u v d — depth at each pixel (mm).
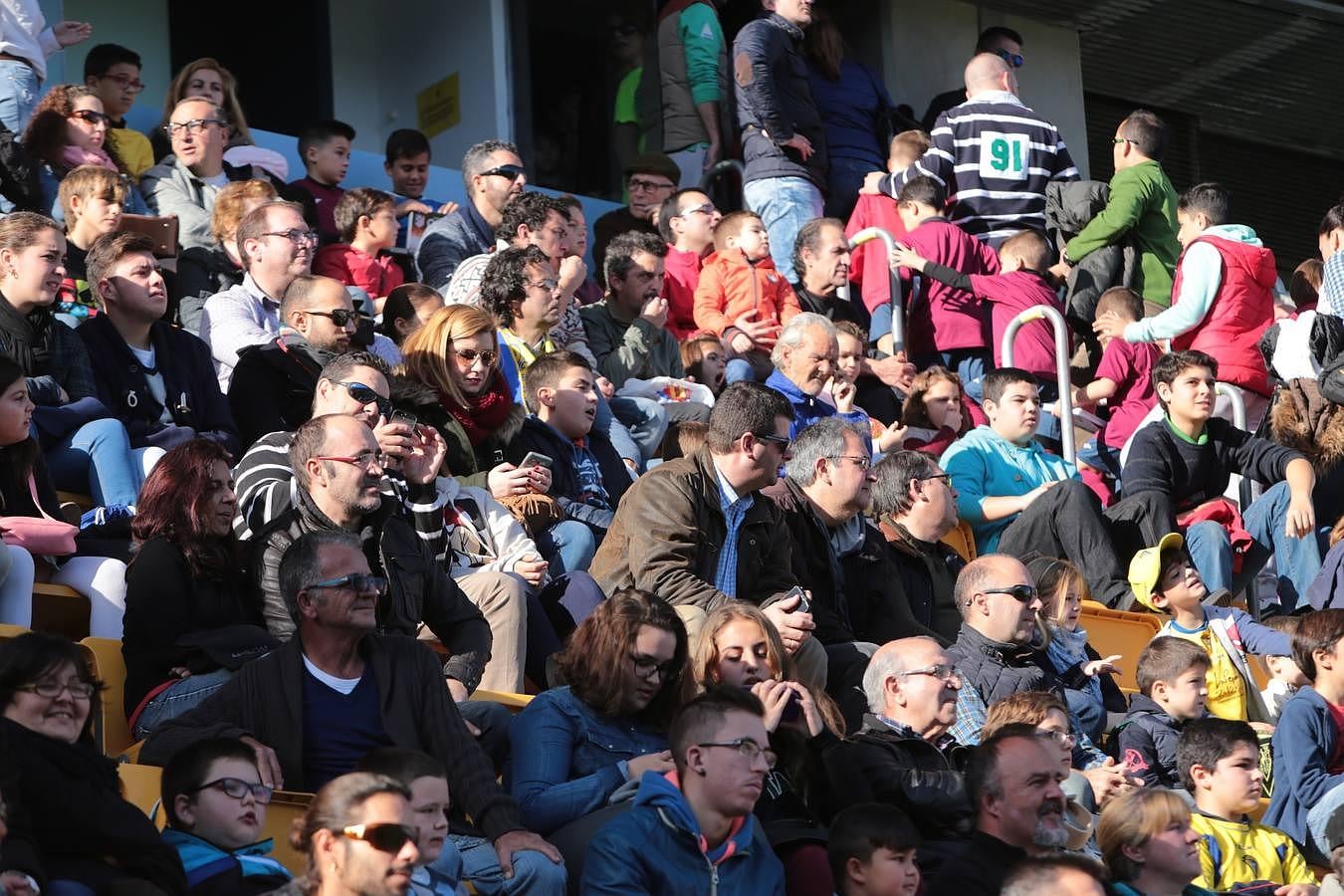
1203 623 24312
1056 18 43688
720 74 36344
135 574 17297
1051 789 16688
